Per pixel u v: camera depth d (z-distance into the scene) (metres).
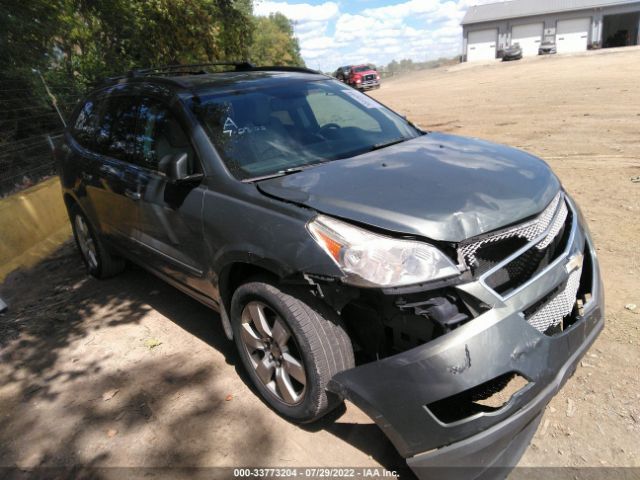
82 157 4.46
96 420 3.05
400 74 55.88
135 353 3.71
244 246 2.69
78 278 5.19
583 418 2.69
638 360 3.03
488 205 2.38
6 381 3.56
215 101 3.44
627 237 4.59
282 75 4.10
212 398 3.13
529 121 10.91
